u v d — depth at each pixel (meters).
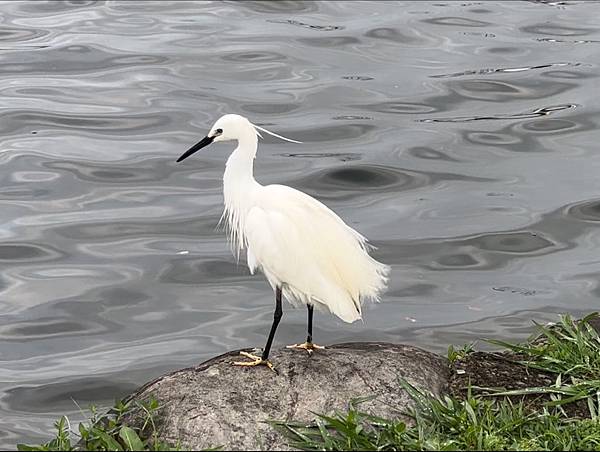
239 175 9.24
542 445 7.87
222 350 11.98
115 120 18.31
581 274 13.66
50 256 14.02
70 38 22.31
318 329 12.45
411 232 14.75
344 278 8.78
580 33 22.80
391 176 16.44
